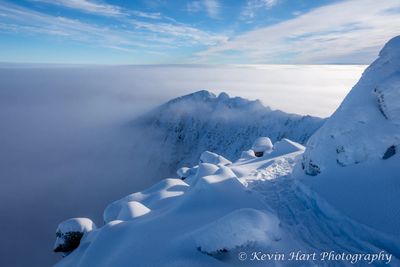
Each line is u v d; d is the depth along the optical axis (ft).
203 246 27.09
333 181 42.27
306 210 42.37
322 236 34.22
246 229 27.14
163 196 58.29
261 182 59.11
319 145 49.47
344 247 31.09
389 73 42.29
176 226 35.12
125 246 31.55
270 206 44.80
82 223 49.32
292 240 32.37
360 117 42.60
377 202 32.99
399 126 37.47
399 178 33.91
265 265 25.91
